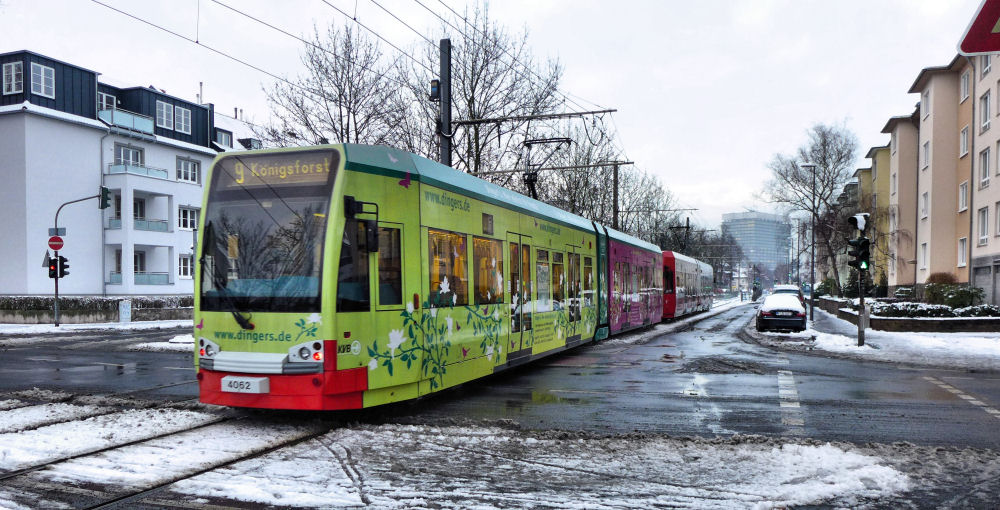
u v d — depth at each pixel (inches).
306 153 327.0
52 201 1414.9
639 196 2197.3
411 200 357.4
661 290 1163.3
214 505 209.9
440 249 383.2
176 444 287.0
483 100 1008.9
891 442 300.5
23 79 1384.1
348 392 314.2
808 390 451.8
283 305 314.5
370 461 261.0
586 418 352.5
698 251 2893.7
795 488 224.8
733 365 588.4
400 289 345.7
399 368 341.4
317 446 285.6
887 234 1793.8
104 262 1510.8
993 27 257.3
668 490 224.8
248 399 316.2
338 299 312.5
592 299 709.3
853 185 2650.1
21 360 644.1
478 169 967.6
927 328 970.1
